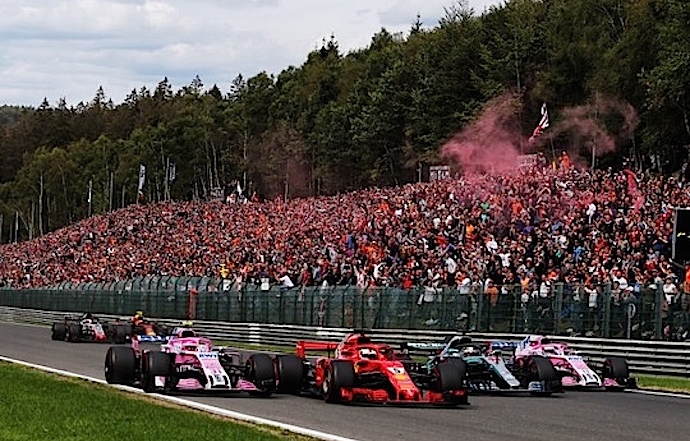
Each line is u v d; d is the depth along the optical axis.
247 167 151.75
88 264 103.12
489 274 47.59
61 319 84.38
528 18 98.31
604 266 44.72
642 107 78.50
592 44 85.19
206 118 169.38
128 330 53.97
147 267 85.56
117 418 21.69
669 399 29.88
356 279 56.78
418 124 103.19
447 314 45.88
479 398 28.80
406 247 55.75
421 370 28.69
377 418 23.45
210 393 28.16
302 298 55.69
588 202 53.09
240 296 61.78
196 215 103.81
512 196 57.75
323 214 80.00
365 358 27.16
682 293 36.38
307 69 159.12
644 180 59.12
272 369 27.48
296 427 21.47
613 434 21.69
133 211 119.06
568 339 39.81
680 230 36.94
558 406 27.03
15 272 121.12
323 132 124.94
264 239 77.75
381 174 110.38
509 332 42.94
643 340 37.34
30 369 36.81
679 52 70.56
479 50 99.56
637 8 79.62
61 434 19.02
